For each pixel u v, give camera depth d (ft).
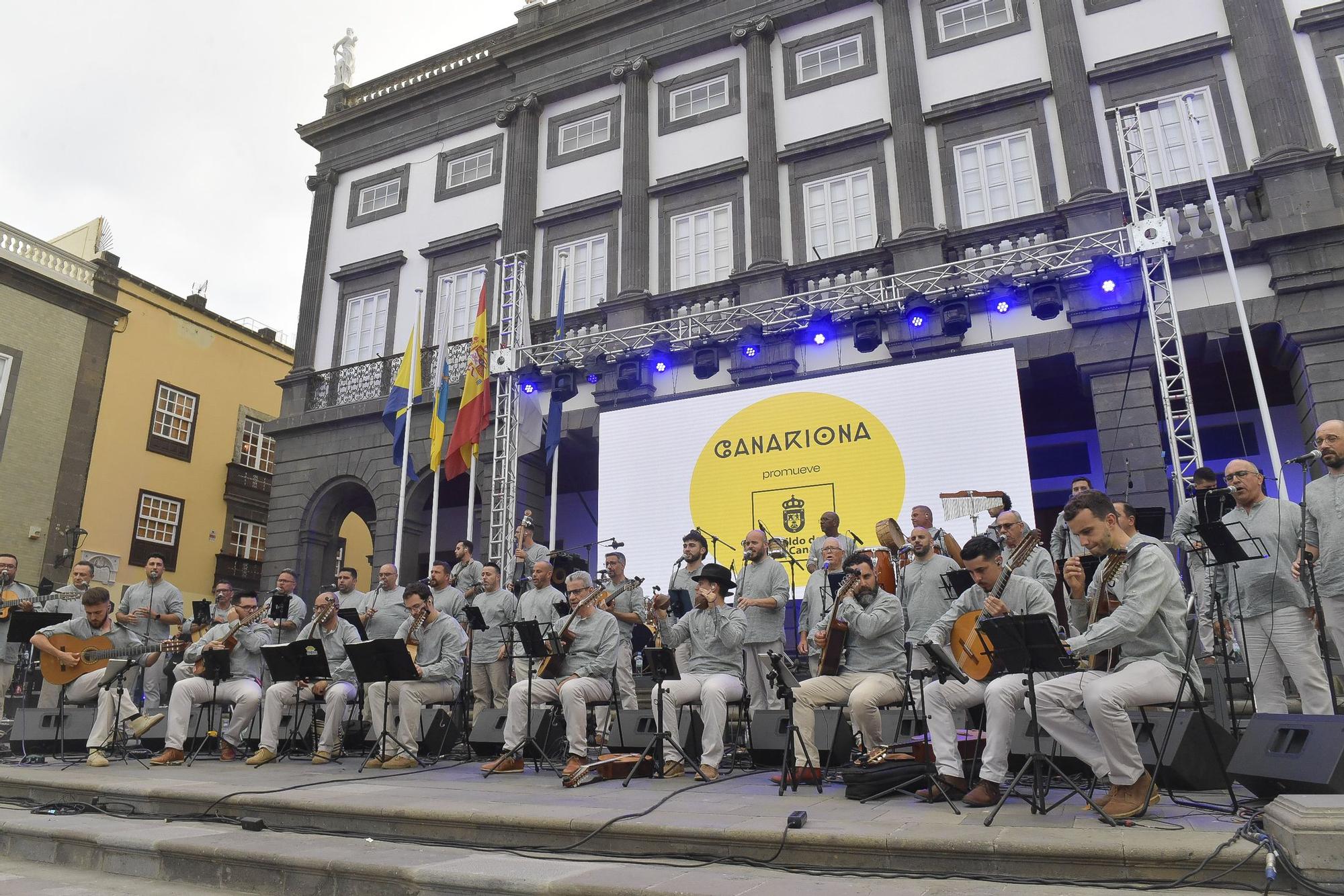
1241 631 17.97
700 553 22.58
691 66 52.24
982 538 16.16
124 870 15.40
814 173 47.06
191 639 30.04
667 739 19.89
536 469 51.24
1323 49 38.06
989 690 15.03
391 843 14.96
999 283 38.75
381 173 60.54
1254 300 35.73
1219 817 12.94
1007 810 14.29
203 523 70.49
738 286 46.01
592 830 13.84
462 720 26.53
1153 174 39.88
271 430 56.24
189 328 71.20
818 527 38.22
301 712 27.20
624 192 50.90
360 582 80.53
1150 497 35.58
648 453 42.42
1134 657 14.15
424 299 55.52
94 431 62.28
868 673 18.80
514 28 58.23
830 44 48.98
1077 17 43.37
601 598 22.84
